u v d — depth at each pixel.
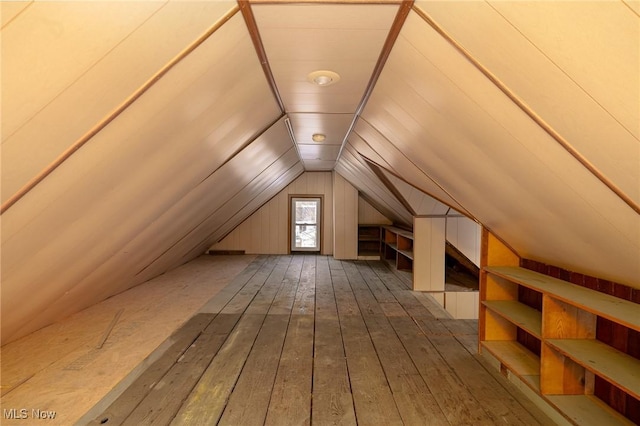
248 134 2.68
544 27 0.89
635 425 1.60
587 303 1.59
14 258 1.72
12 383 2.05
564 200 1.47
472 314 4.54
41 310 2.66
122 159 1.69
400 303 3.85
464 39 1.17
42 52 0.94
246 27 1.40
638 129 0.91
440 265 4.43
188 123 1.85
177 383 2.09
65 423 1.68
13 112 1.04
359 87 2.10
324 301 3.91
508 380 2.17
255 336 2.86
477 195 2.19
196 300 3.90
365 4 1.24
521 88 1.15
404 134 2.32
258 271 5.57
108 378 2.12
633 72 0.80
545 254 2.18
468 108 1.49
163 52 1.25
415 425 1.71
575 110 1.04
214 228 5.50
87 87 1.16
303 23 1.38
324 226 7.17
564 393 1.85
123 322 3.16
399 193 4.11
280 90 2.19
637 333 1.61
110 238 2.43
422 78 1.58
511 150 1.49
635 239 1.29
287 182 6.78
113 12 0.96
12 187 1.30
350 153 4.31
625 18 0.72
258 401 1.91
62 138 1.28
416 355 2.52
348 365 2.35
